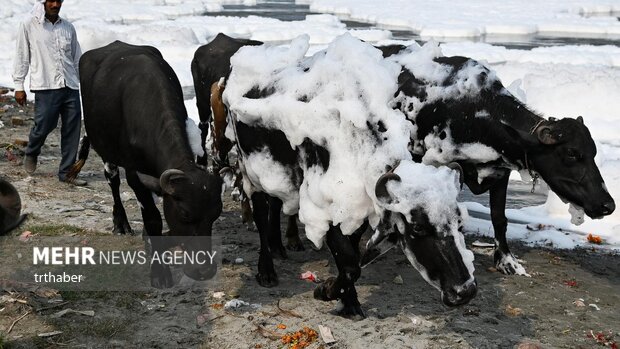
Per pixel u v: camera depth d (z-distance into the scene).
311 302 6.10
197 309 5.93
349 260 5.66
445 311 6.00
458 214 5.04
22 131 11.23
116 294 6.13
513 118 6.79
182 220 5.50
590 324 5.91
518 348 5.36
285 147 6.02
